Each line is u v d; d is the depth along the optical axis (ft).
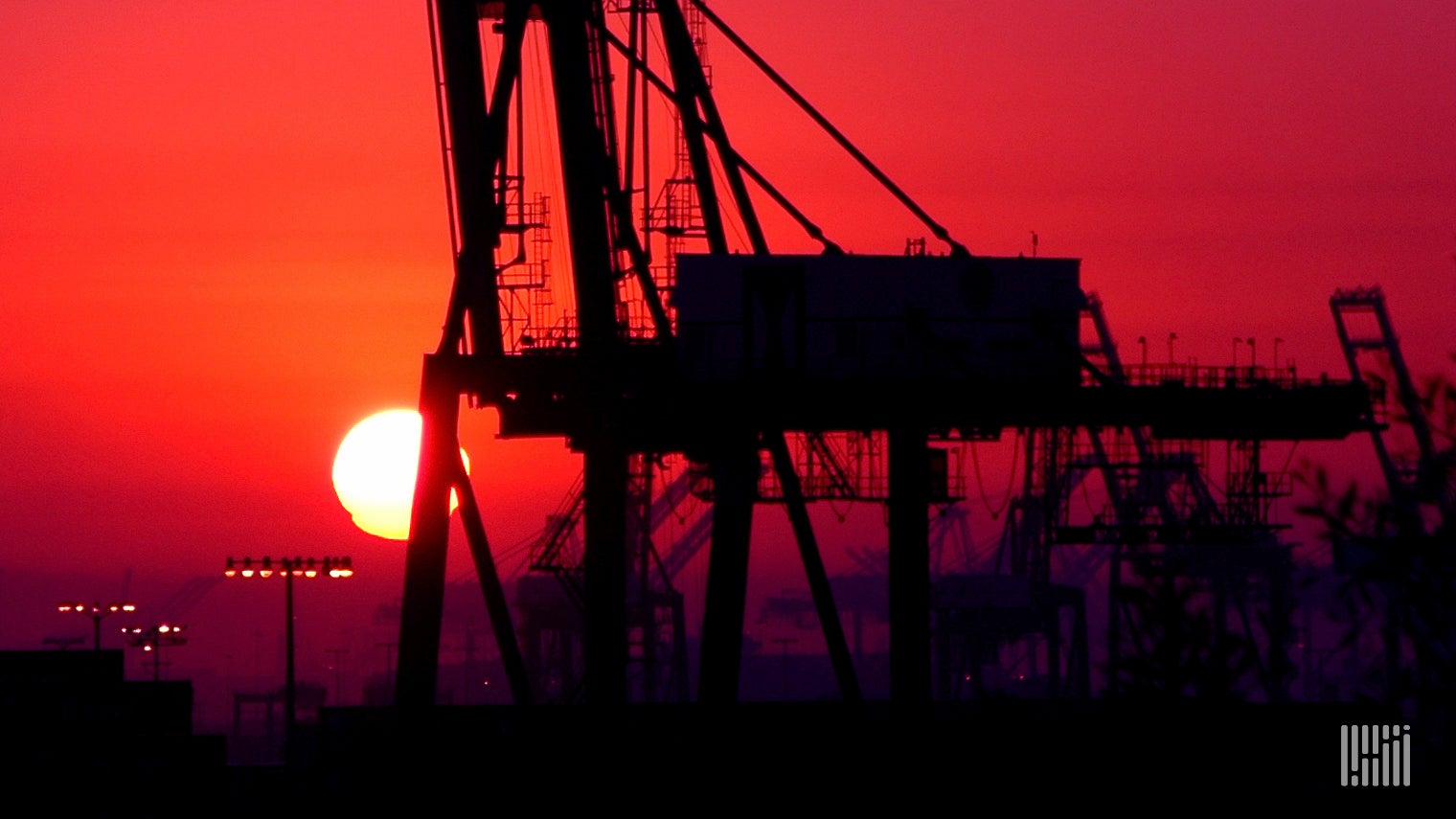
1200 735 473.67
